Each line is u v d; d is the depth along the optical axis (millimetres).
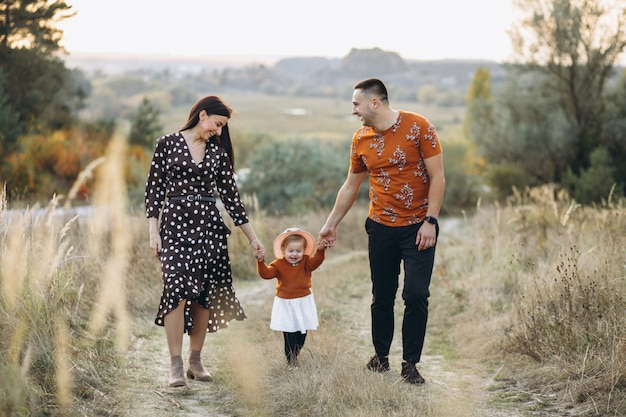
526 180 27188
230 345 5559
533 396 4434
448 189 31562
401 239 4824
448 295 7992
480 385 4742
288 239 5062
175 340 4348
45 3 22234
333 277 10141
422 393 4465
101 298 5621
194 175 4473
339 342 5664
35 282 4602
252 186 23844
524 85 27312
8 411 3336
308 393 4121
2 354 3795
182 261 4367
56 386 3840
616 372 4242
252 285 9773
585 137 25719
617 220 7574
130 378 4473
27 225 4691
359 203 26172
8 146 18172
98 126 25266
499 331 5941
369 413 3885
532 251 8219
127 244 7496
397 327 7000
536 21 25344
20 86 22312
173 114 127312
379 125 4758
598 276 5719
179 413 3879
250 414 3930
